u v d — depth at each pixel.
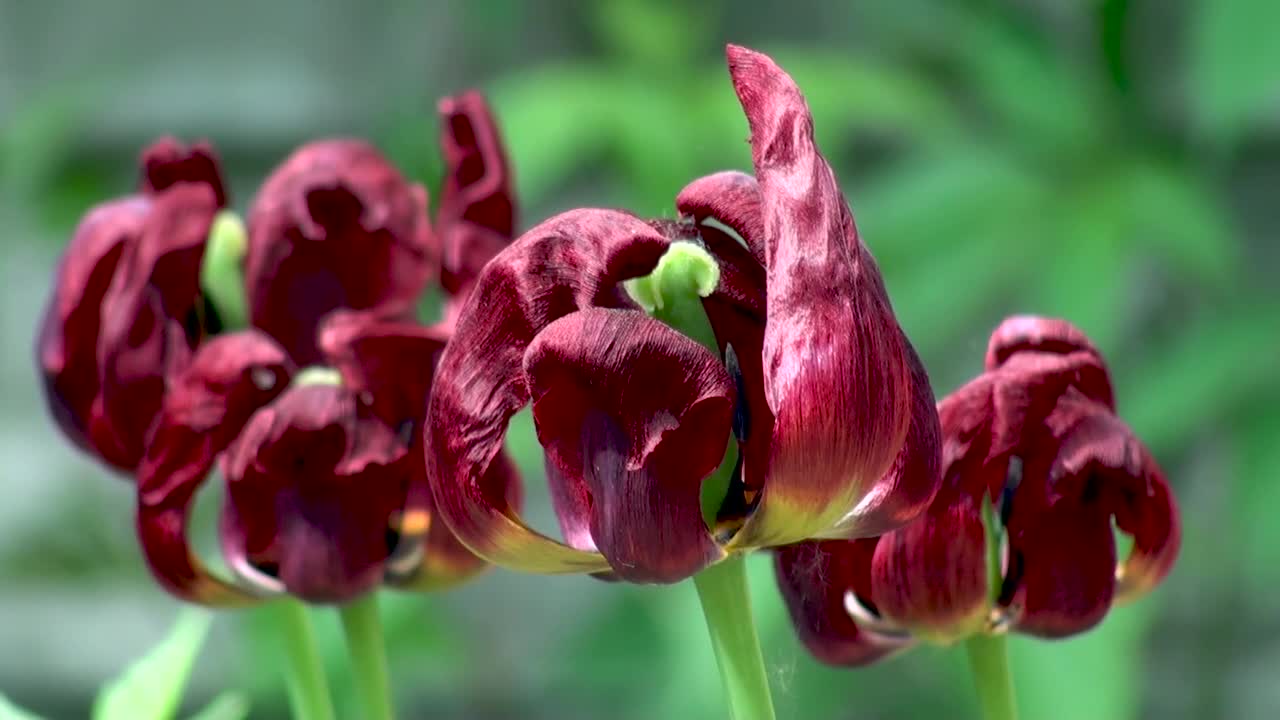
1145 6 1.86
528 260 0.74
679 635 1.40
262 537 0.84
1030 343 0.79
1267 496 1.41
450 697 2.12
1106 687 1.21
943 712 1.77
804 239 0.74
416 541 0.84
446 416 0.75
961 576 0.79
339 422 0.83
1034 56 1.49
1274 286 2.00
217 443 0.83
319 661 0.89
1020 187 1.43
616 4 1.63
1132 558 0.80
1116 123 1.47
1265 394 1.42
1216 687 1.89
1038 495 0.79
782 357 0.74
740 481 0.75
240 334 0.84
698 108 1.57
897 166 2.09
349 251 0.86
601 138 1.60
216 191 0.88
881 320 0.74
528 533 0.75
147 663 0.91
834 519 0.74
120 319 0.85
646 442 0.74
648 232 0.75
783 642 1.13
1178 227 1.43
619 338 0.73
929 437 0.75
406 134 1.79
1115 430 0.79
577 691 1.99
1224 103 1.25
